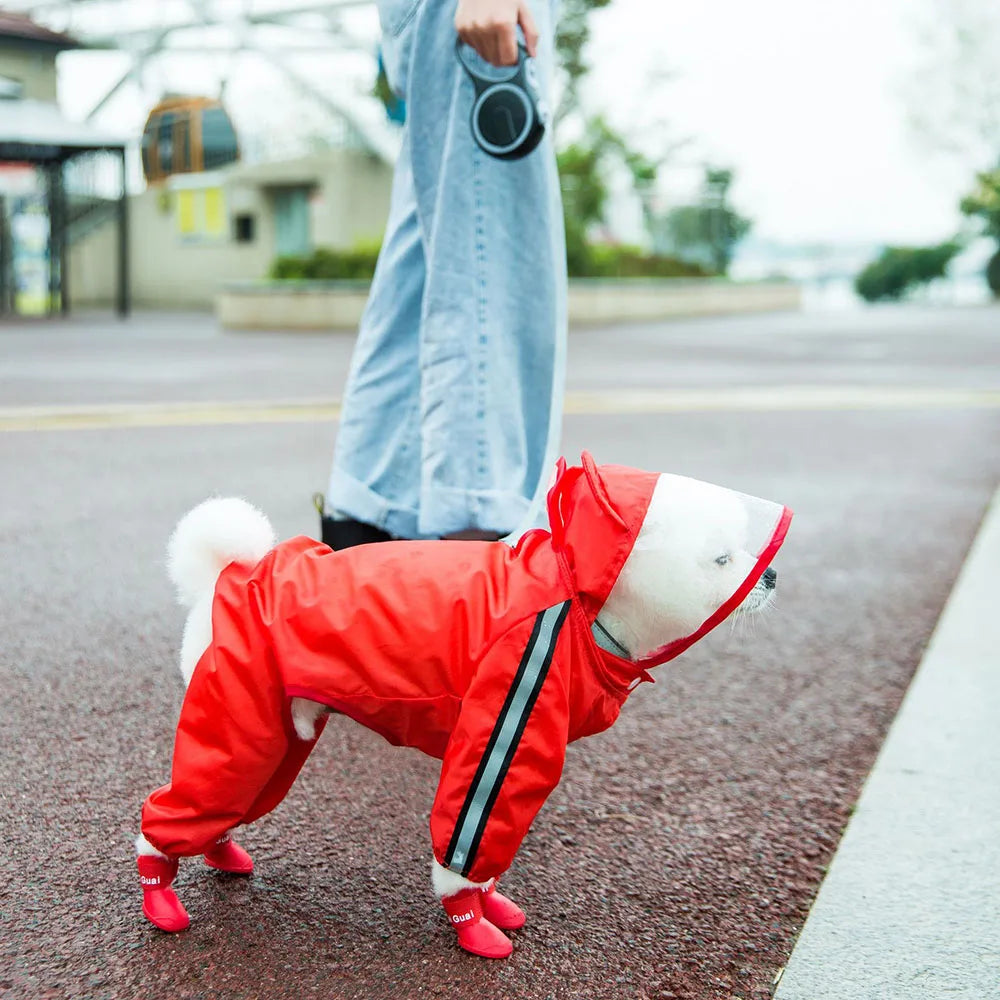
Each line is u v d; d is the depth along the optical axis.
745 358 14.35
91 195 26.11
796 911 2.31
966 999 2.04
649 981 2.07
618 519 1.94
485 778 1.96
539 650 1.96
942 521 5.68
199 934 2.13
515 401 3.07
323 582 2.06
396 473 3.13
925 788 2.82
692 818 2.67
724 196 27.62
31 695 3.14
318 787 2.72
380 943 2.14
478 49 2.71
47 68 23.64
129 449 6.92
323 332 18.16
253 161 25.36
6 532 4.89
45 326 18.58
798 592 4.49
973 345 16.45
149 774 2.71
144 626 3.77
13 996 1.92
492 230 2.98
